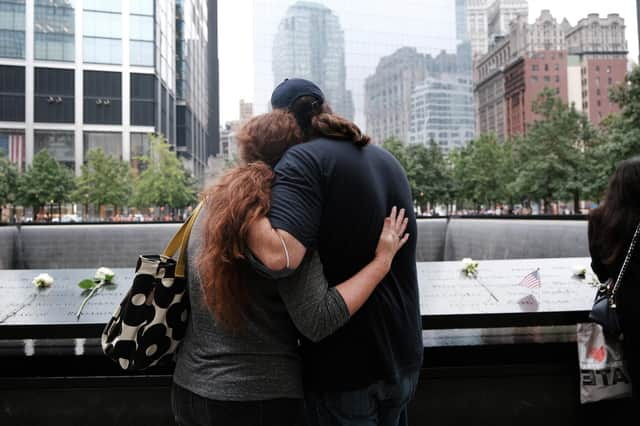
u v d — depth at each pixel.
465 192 41.16
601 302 2.16
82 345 2.52
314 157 1.38
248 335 1.33
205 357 1.35
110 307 2.57
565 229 6.85
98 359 2.37
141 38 51.06
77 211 47.31
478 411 2.45
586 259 3.68
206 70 93.56
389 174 1.53
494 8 159.12
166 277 1.45
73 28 49.59
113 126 50.44
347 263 1.41
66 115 49.69
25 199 36.91
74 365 2.37
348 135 1.48
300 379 1.40
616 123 20.00
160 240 8.96
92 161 38.44
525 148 29.89
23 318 2.38
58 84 49.50
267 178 1.35
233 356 1.33
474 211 51.53
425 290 2.84
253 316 1.34
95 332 2.30
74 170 49.50
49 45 49.25
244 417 1.30
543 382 2.47
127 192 39.91
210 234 1.30
